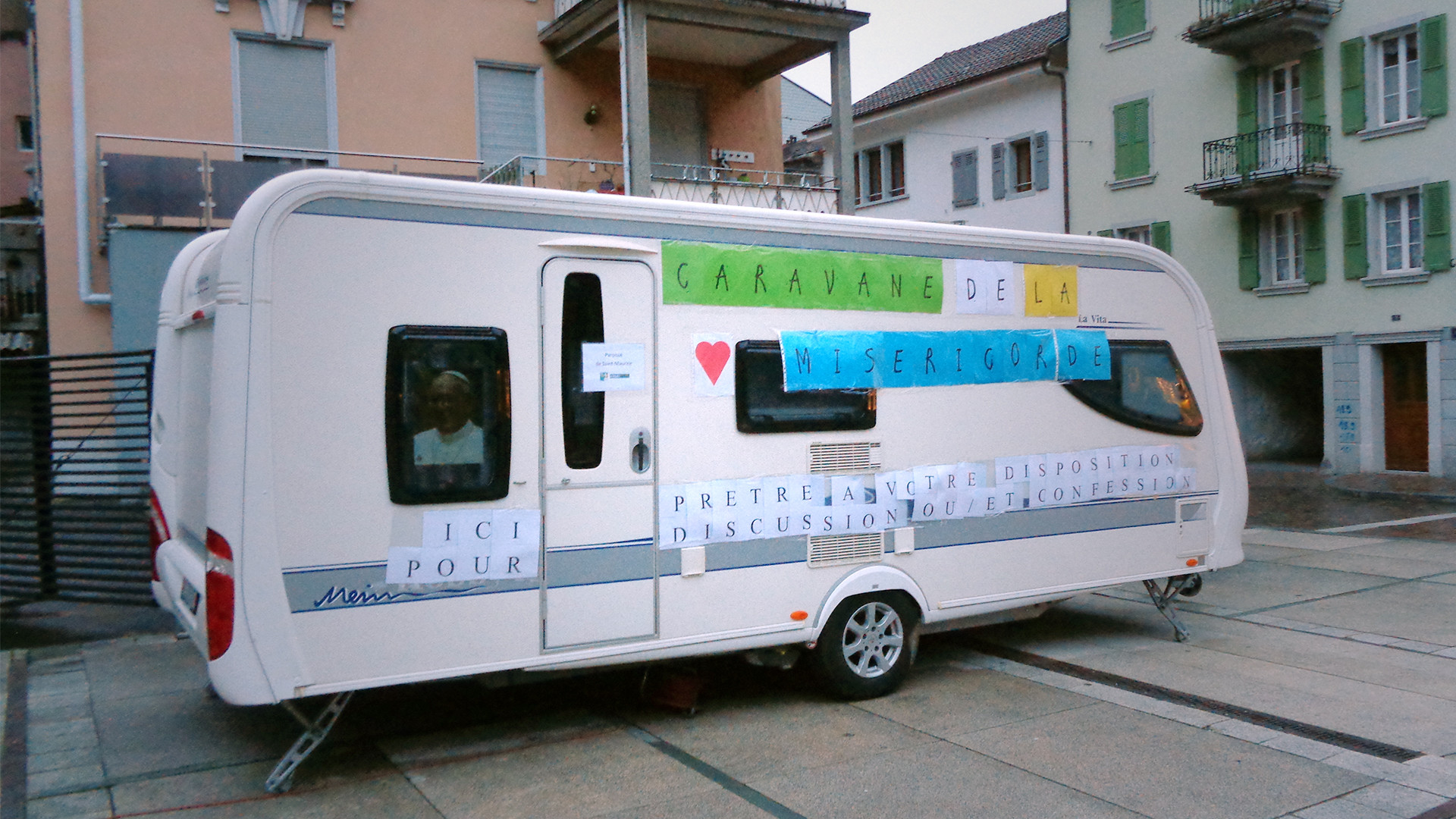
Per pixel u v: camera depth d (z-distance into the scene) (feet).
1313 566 32.96
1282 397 72.18
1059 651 22.75
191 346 17.56
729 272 17.65
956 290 20.12
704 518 17.25
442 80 43.37
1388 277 59.88
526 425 15.75
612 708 18.95
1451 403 57.62
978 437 20.26
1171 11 69.05
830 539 18.52
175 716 18.54
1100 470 21.86
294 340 14.23
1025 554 20.83
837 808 14.30
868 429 18.97
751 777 15.49
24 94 70.28
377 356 14.73
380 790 15.06
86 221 36.86
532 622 15.78
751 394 17.75
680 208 17.22
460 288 15.33
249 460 13.91
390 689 20.04
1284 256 66.28
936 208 86.99
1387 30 59.21
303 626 14.21
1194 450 23.35
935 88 83.41
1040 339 21.15
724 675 21.15
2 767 15.98
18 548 27.99
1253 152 64.13
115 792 15.01
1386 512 47.42
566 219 16.22
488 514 15.43
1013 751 16.47
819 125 93.81
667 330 17.03
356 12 41.57
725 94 50.29
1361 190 61.05
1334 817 13.88
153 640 24.03
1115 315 22.34
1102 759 16.08
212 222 36.22
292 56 40.75
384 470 14.73
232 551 13.82
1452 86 56.80
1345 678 20.35
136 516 25.39
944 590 19.81
